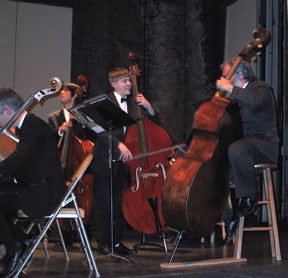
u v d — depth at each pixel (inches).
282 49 341.7
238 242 171.9
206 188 154.9
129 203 189.6
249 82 177.9
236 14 447.2
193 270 150.4
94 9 495.8
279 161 336.8
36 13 462.6
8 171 130.6
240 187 162.6
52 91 141.0
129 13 516.7
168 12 537.6
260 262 167.3
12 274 132.7
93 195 207.5
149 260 176.2
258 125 175.9
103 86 492.4
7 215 141.9
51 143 143.2
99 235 191.0
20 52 454.0
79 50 485.4
